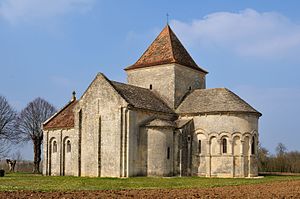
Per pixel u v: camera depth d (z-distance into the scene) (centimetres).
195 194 3553
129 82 7569
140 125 6200
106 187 4269
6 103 12262
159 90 7194
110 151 6128
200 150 6544
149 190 3931
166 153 6116
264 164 10362
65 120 7194
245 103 6681
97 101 6353
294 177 6594
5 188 4006
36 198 3136
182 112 6769
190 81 7425
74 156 6500
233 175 6303
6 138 9988
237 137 6397
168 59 7181
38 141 9650
